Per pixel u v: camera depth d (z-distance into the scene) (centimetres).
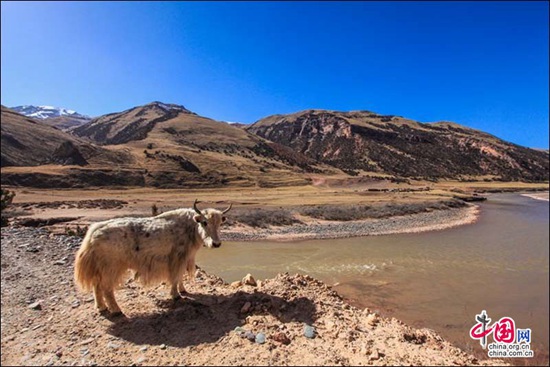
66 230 2656
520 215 6588
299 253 3228
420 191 11644
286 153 19188
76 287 845
